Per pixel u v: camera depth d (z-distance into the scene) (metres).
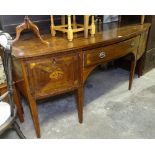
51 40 1.43
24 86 1.27
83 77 1.41
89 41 1.36
